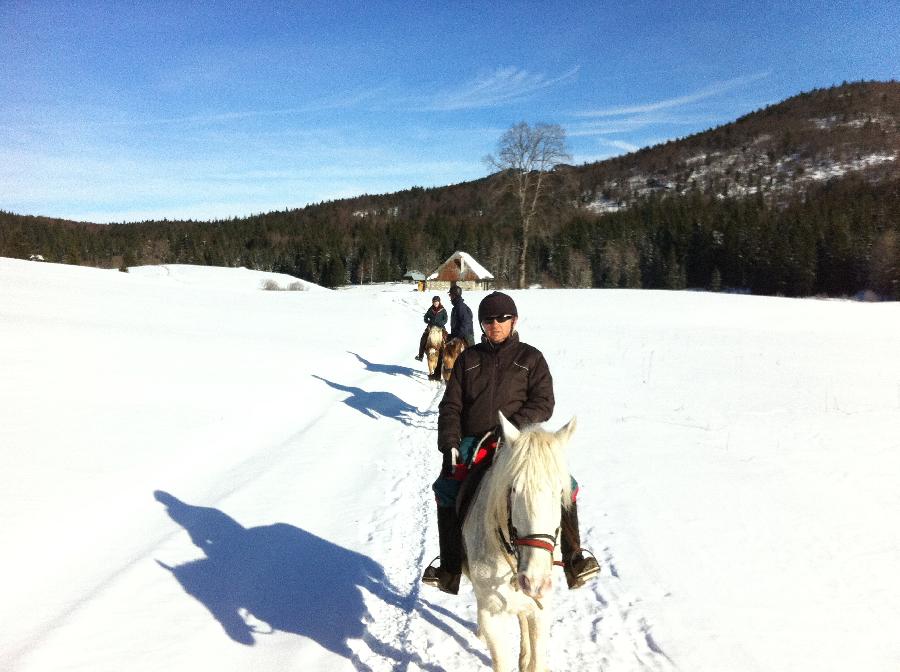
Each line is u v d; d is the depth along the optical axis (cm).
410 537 627
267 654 429
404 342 2339
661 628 448
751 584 508
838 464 823
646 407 1192
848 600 480
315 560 573
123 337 1688
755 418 1098
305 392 1276
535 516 290
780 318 3431
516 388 384
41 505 603
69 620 439
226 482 757
